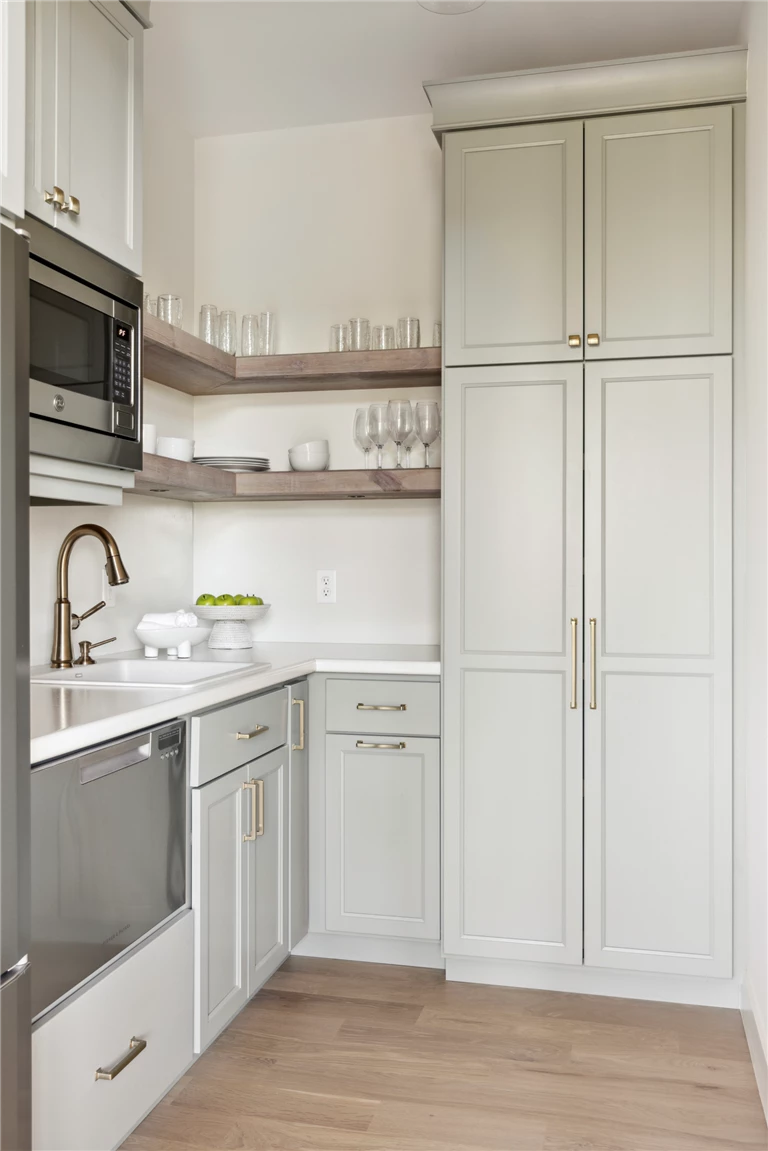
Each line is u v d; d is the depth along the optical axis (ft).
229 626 9.61
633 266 8.07
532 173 8.26
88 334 6.11
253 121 10.21
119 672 8.14
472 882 8.42
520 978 8.49
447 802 8.45
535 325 8.26
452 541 8.43
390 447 9.95
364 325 9.41
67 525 8.27
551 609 8.25
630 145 8.07
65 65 5.80
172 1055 6.19
